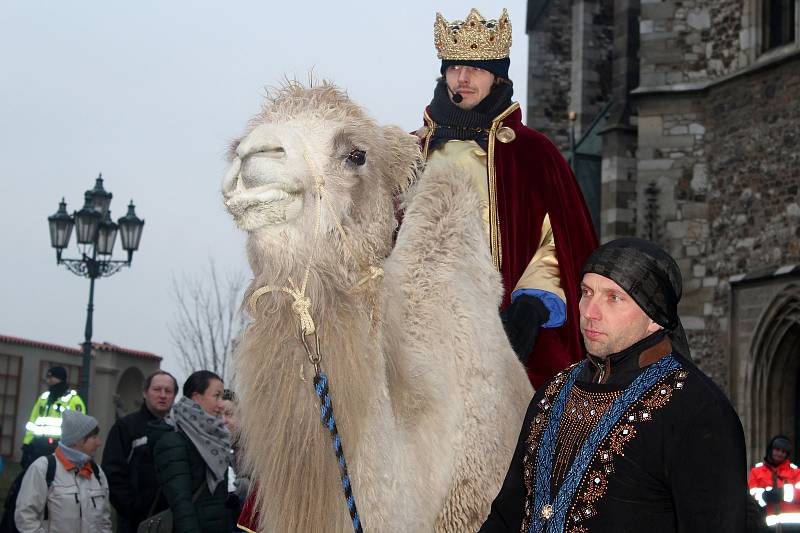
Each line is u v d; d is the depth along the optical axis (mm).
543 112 25984
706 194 16562
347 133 2732
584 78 23891
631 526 2396
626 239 2607
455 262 3232
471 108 4082
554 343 3783
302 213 2596
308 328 2582
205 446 5148
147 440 5777
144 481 5992
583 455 2455
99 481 6211
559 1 26156
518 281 3916
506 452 3154
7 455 19906
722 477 2354
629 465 2412
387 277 2924
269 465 2604
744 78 16000
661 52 16969
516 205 3967
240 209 2543
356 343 2648
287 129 2611
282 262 2584
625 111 18672
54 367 10977
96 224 13797
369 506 2645
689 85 16672
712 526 2330
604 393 2516
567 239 4043
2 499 12508
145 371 22969
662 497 2414
